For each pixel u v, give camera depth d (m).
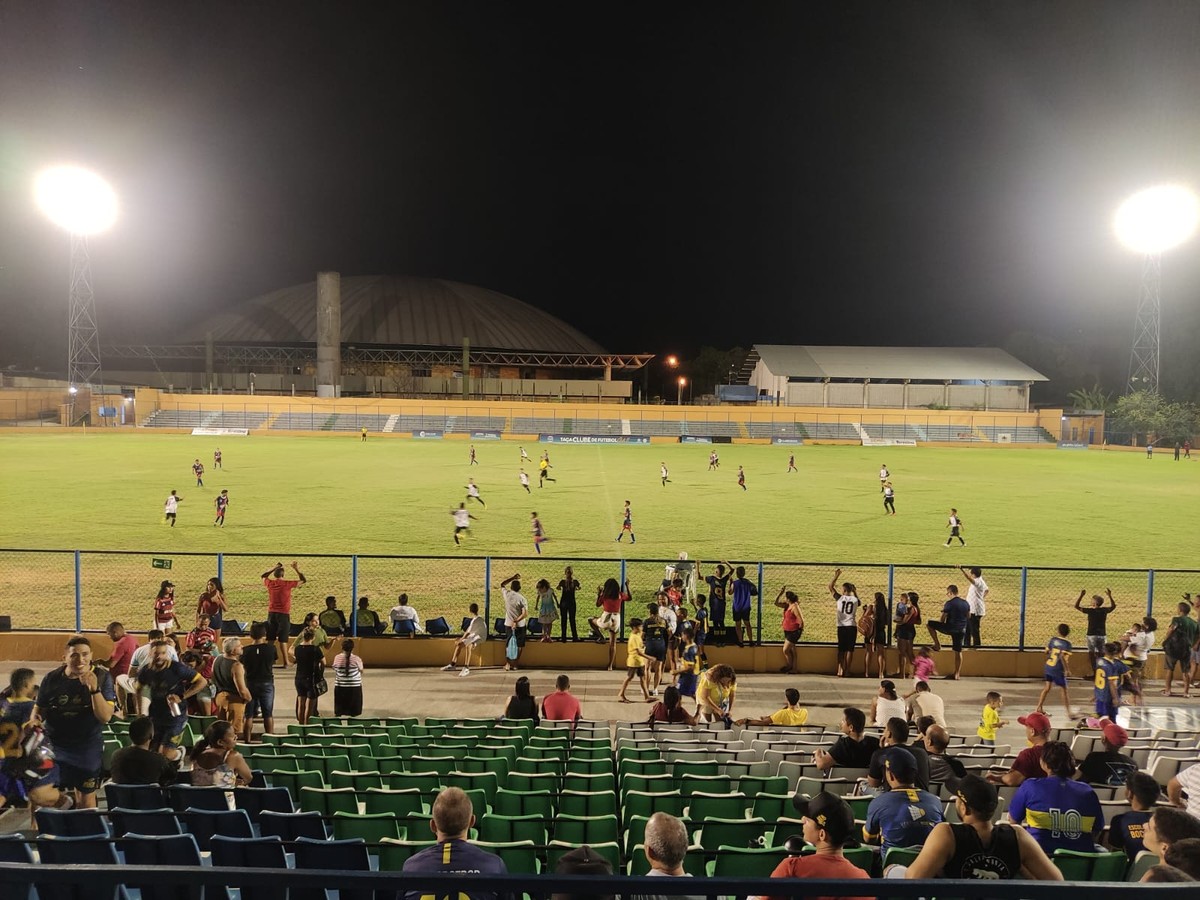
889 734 7.76
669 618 15.71
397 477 48.31
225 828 5.93
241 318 128.75
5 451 61.91
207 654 12.49
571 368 135.12
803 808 6.49
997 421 101.31
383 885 2.18
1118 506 39.94
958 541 29.61
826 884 2.23
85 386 92.44
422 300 134.62
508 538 28.91
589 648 15.99
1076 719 13.31
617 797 7.96
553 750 9.69
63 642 15.41
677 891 2.22
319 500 37.88
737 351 154.00
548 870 5.96
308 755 8.96
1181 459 75.75
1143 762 9.66
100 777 8.88
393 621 16.25
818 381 107.62
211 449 67.56
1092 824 5.87
